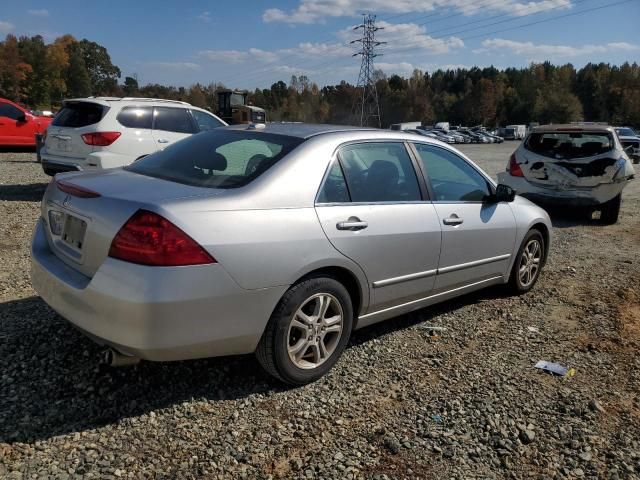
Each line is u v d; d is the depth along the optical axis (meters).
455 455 2.79
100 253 2.84
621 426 3.12
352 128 3.98
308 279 3.26
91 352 3.55
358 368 3.66
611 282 5.93
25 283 4.85
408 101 122.81
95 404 3.02
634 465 2.78
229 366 3.54
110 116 8.59
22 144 16.52
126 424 2.87
